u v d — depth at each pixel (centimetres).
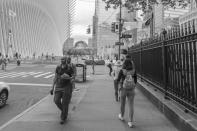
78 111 749
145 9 1060
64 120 623
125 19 2970
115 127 582
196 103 538
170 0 1026
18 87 1416
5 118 700
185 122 510
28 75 2277
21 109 824
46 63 5228
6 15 7000
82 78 1636
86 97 1009
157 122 623
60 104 634
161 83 851
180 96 647
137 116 682
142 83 1202
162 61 830
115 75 905
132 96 605
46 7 9138
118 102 895
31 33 8375
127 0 1017
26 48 7950
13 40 7250
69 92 636
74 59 3697
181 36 621
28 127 585
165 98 760
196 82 538
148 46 1105
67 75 625
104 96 1034
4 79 1891
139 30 3391
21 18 7769
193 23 559
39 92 1227
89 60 5003
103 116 687
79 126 592
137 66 1488
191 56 567
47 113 730
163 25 3100
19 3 7694
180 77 649
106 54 6256
